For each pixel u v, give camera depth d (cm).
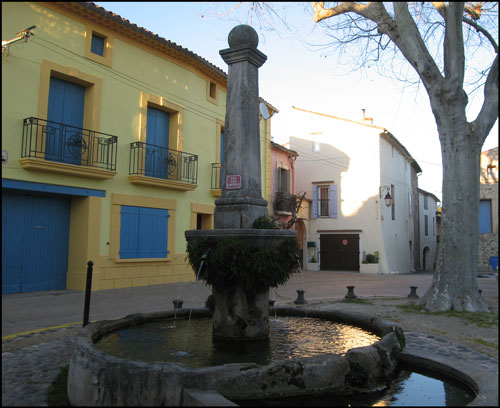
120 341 504
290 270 516
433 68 863
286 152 2275
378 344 424
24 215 1112
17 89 1021
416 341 540
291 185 2350
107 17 1198
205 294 1153
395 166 2736
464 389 393
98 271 1195
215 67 1620
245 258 476
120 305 921
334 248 2511
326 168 2569
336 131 2561
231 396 328
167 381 315
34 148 1046
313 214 2573
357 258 2436
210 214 1647
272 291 1273
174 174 1459
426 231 3784
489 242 2553
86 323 642
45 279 1152
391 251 2512
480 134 858
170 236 1439
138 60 1348
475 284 829
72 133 1167
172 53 1452
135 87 1335
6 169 992
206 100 1627
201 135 1596
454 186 848
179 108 1488
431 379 424
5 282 1062
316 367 358
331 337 538
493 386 362
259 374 340
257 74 590
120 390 323
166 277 1409
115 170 1220
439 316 747
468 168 847
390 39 977
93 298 1021
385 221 2456
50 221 1171
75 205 1209
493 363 439
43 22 1080
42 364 464
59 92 1155
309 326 612
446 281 833
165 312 638
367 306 891
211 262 482
